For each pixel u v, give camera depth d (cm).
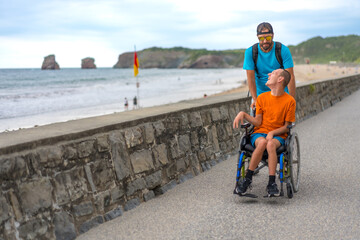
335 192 467
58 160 342
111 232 354
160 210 414
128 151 435
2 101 3497
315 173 559
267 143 425
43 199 321
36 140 325
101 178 388
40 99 3784
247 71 509
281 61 487
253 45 500
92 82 7750
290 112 442
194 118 580
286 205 424
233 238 335
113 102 3509
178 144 530
